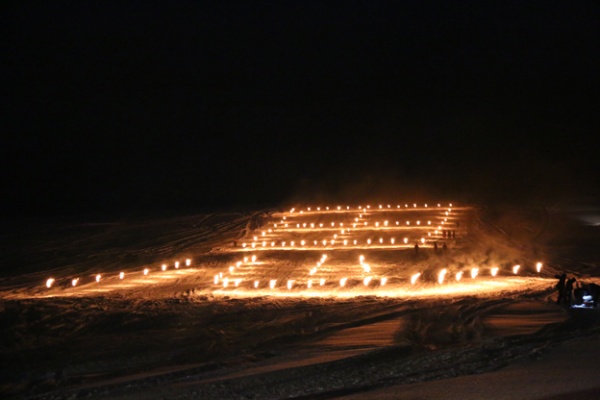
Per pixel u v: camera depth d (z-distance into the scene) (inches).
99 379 544.7
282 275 1357.0
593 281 1157.1
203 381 487.2
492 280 1208.8
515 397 387.9
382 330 692.7
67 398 470.6
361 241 1866.4
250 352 623.2
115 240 2043.6
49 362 631.8
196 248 1824.6
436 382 441.1
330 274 1354.6
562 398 377.1
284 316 845.2
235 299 1027.3
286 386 458.0
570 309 800.3
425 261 1504.7
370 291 1102.4
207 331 761.6
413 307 861.2
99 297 1106.1
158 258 1680.6
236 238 1989.4
